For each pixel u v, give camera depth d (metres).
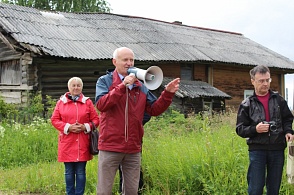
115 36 17.64
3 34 14.95
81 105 6.17
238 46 23.91
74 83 6.20
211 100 17.69
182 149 6.57
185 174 5.89
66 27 16.81
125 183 4.66
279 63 23.45
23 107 14.12
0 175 8.21
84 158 6.04
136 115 4.53
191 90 17.20
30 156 9.96
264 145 4.64
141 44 17.75
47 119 12.52
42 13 17.30
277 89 24.41
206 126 8.33
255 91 4.80
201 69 20.22
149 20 22.12
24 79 14.62
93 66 16.17
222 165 5.79
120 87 4.26
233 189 5.48
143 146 6.79
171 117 12.70
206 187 5.50
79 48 15.14
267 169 4.77
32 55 14.15
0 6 16.23
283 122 4.75
